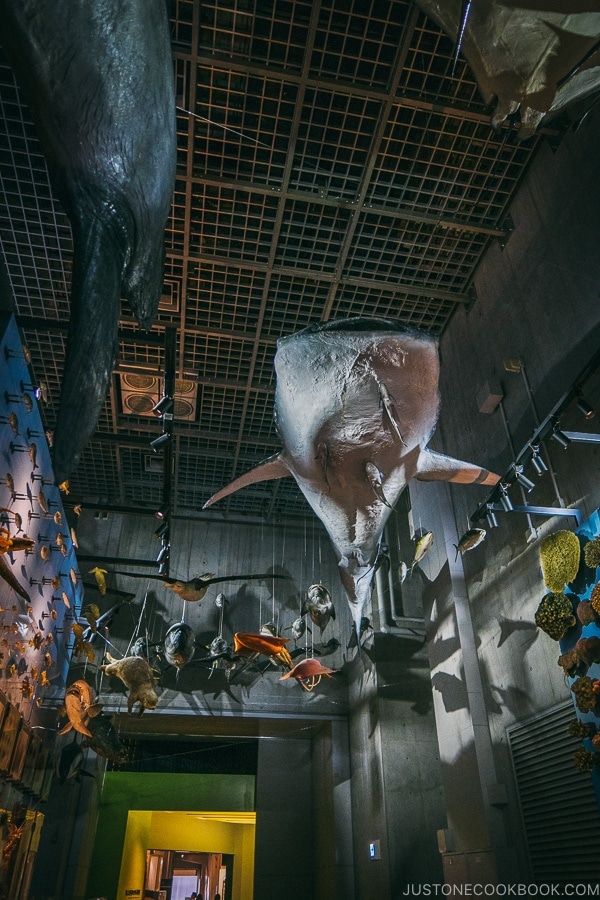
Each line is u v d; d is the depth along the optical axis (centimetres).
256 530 1234
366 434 371
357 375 348
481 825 633
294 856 1118
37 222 716
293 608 1170
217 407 986
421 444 406
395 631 1019
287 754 1211
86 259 109
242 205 721
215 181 677
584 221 579
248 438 1029
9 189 692
